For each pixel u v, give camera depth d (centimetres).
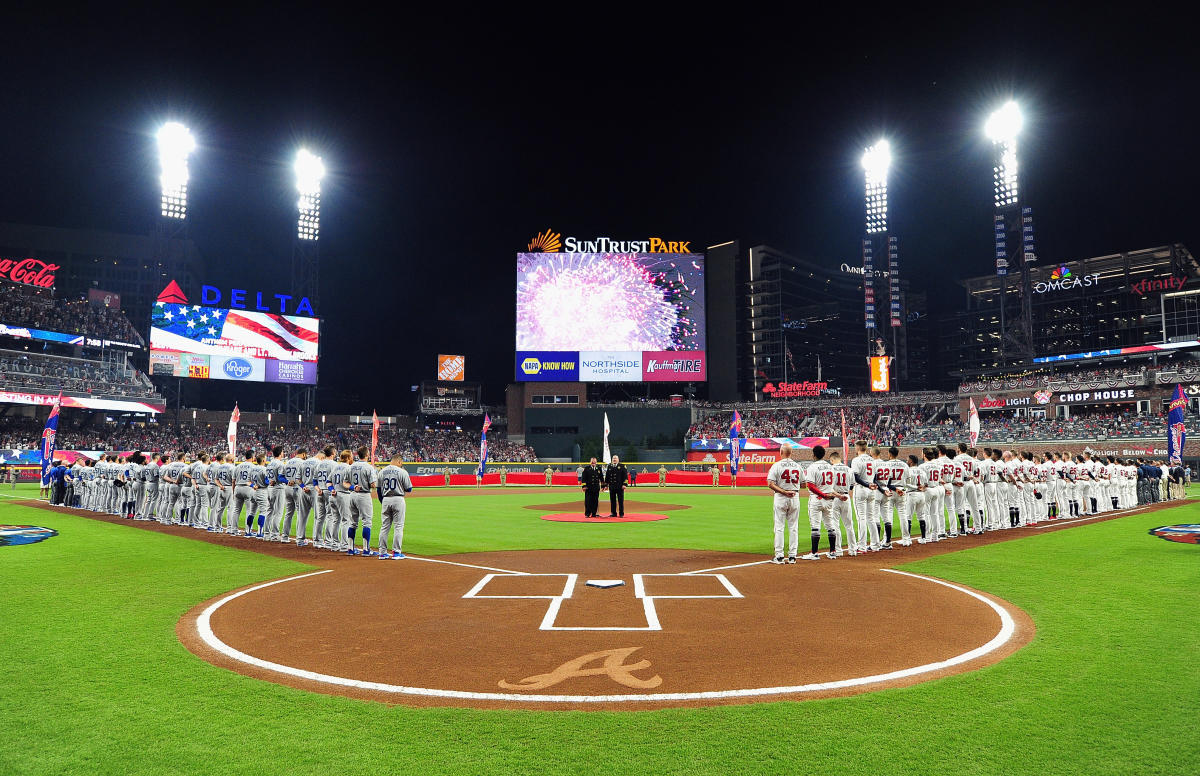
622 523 2208
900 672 637
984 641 744
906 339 15112
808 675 629
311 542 1639
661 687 598
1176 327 7712
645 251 7031
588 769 439
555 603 946
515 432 8062
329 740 486
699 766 443
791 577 1146
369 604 945
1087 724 510
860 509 1477
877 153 10412
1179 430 3045
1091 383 6475
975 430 2411
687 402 8069
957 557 1353
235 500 1786
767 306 12775
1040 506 2109
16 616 873
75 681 616
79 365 6594
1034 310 12875
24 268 6450
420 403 8900
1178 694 573
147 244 12581
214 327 6425
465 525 2144
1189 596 967
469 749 470
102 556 1395
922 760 450
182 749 472
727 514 2567
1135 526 1853
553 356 6900
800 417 8038
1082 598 959
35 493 3597
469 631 795
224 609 916
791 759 452
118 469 2277
